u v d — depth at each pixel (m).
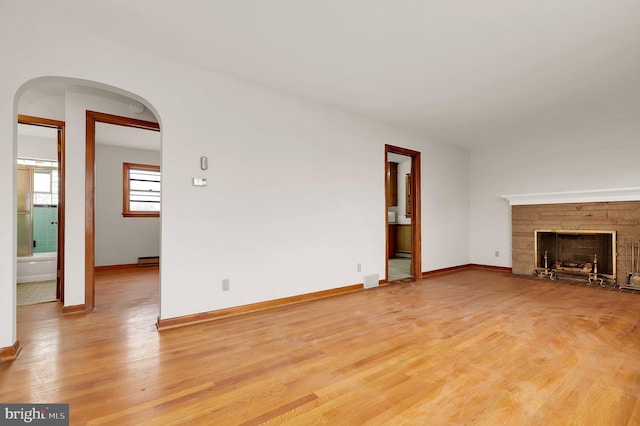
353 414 1.58
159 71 2.88
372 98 3.88
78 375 1.97
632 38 2.53
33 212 5.81
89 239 3.42
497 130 5.29
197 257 3.04
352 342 2.50
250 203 3.41
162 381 1.90
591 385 1.84
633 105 4.11
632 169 4.55
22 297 4.05
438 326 2.87
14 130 2.26
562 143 5.22
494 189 6.10
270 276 3.54
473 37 2.56
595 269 4.81
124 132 5.36
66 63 2.44
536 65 3.02
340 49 2.76
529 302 3.70
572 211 5.02
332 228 4.14
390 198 8.45
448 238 5.95
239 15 2.29
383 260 4.75
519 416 1.55
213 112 3.18
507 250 5.91
